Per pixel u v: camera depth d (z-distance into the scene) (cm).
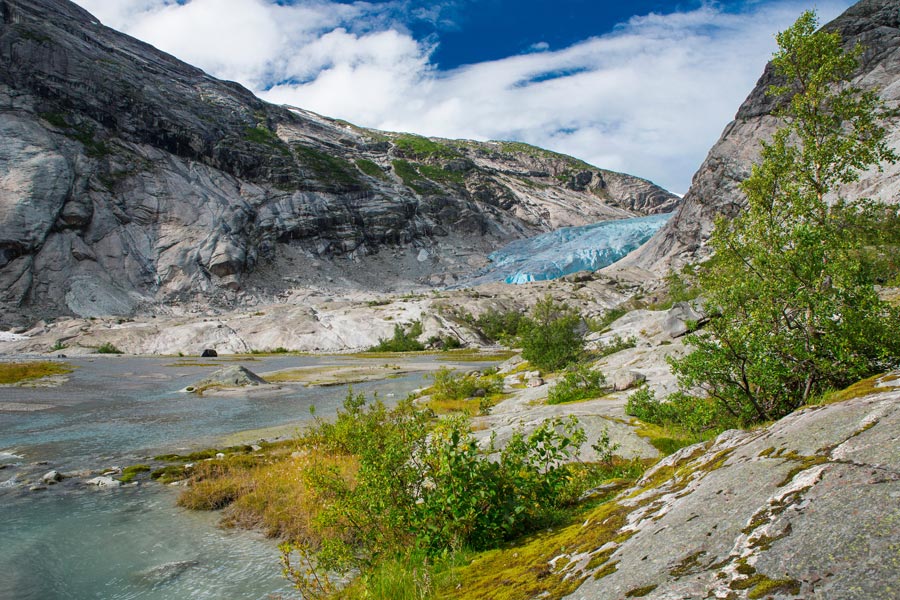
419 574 590
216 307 12419
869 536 271
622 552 405
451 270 18812
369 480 723
